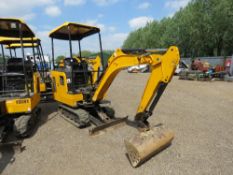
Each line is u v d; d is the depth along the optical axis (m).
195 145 4.19
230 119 5.86
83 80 6.04
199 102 8.07
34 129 5.29
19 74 5.58
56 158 3.79
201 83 13.70
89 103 5.38
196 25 23.62
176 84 13.29
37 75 5.89
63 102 5.89
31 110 4.73
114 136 4.66
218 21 21.42
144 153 3.35
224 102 8.01
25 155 3.93
